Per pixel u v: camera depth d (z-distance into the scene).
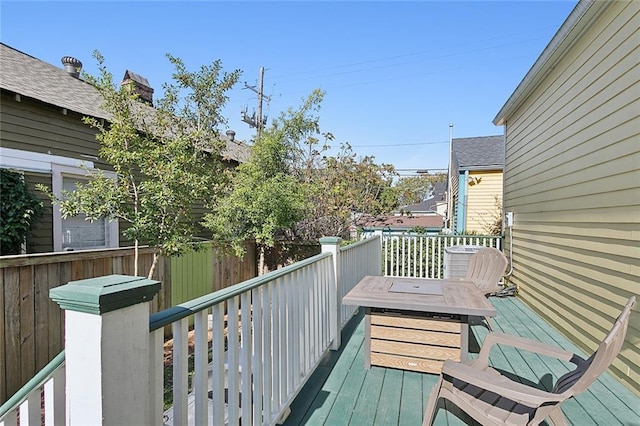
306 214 7.39
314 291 2.79
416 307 2.53
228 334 1.59
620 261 2.78
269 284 1.97
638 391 2.50
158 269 4.62
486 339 2.23
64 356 1.03
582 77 3.44
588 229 3.27
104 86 4.24
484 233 9.32
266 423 1.91
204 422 1.37
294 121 8.04
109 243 5.80
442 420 2.12
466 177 9.55
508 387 1.60
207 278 5.80
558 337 3.69
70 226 5.29
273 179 6.69
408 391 2.48
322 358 3.01
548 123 4.31
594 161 3.17
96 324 0.89
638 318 2.52
